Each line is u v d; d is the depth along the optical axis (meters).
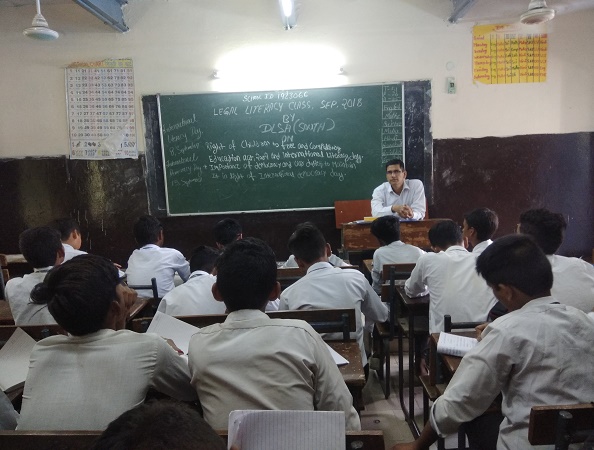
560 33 4.07
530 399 1.03
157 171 4.34
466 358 1.13
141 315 2.26
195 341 1.08
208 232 4.43
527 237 1.16
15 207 4.40
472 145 4.22
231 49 4.19
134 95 4.25
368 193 4.33
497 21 4.07
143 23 4.18
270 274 1.13
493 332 1.09
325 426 0.80
